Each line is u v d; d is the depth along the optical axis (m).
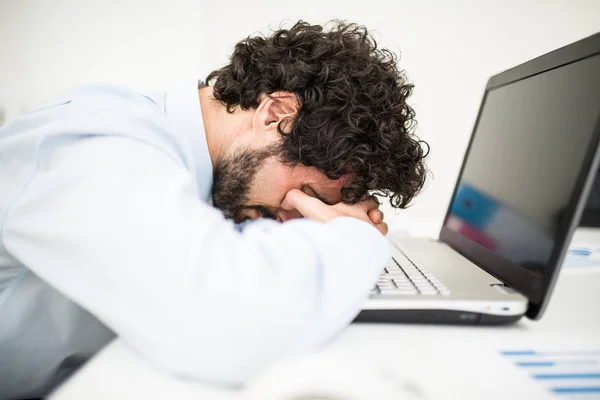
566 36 1.38
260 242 0.41
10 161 0.48
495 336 0.43
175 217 0.37
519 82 0.69
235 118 0.65
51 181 0.40
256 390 0.29
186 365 0.34
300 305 0.37
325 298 0.38
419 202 1.46
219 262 0.36
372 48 0.69
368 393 0.29
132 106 0.54
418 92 1.44
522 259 0.51
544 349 0.40
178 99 0.63
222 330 0.34
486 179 0.71
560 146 0.52
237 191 0.63
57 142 0.44
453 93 1.44
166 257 0.35
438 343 0.41
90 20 1.47
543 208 0.51
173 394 0.32
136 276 0.35
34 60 1.51
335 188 0.62
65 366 0.61
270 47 0.66
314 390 0.29
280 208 0.63
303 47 0.65
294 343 0.36
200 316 0.34
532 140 0.60
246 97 0.64
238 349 0.34
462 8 1.39
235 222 0.65
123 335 0.37
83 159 0.41
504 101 0.72
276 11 1.42
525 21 1.38
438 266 0.61
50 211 0.39
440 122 1.45
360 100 0.61
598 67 0.49
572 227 0.45
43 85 1.53
